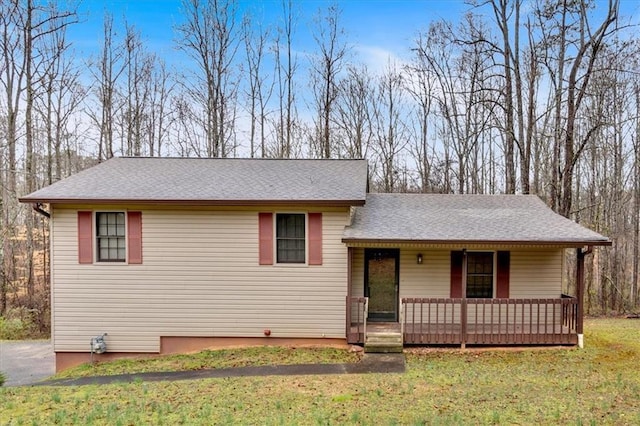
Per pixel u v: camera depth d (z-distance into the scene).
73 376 10.16
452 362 9.93
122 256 11.82
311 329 11.70
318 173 13.31
